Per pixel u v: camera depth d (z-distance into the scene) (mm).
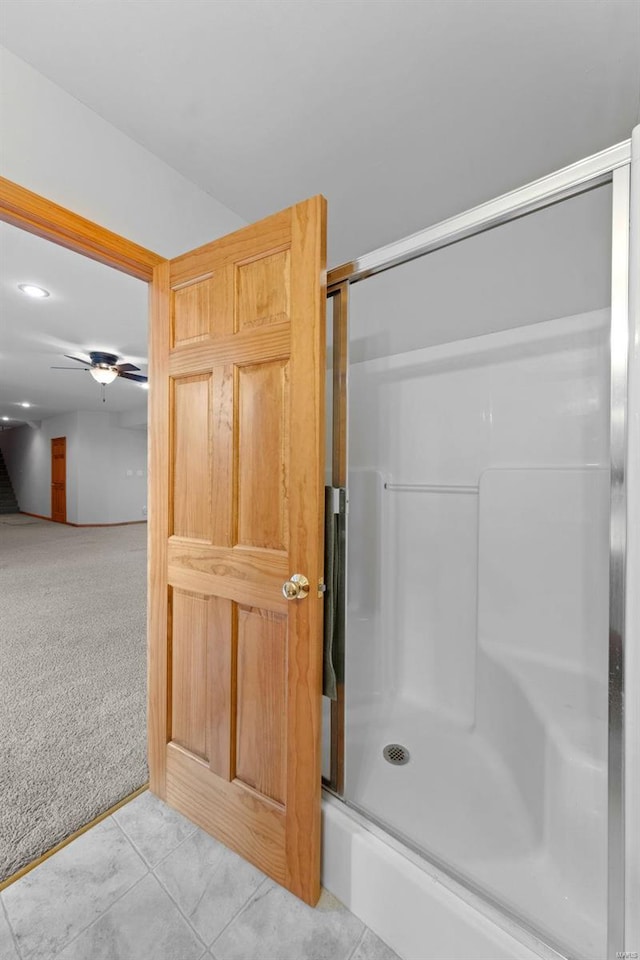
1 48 1153
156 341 1508
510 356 1708
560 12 1074
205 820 1371
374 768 1557
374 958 1031
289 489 1154
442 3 1054
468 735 1716
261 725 1239
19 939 1058
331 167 1616
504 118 1394
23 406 7750
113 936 1067
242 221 1893
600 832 1215
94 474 8562
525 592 1624
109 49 1168
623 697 801
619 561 817
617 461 823
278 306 1175
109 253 1407
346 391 1287
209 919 1111
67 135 1288
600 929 993
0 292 2900
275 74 1241
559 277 1614
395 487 2027
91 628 3119
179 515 1451
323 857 1197
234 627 1297
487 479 1729
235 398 1265
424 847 1172
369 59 1195
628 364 798
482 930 928
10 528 8219
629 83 1258
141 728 1918
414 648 1966
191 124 1410
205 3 1059
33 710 2045
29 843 1322
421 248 1116
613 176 825
